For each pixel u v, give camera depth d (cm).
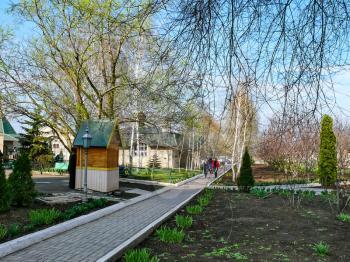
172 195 1875
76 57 1828
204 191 2062
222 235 917
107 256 690
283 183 2589
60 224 984
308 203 1555
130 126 2673
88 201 1395
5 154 4822
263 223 1081
